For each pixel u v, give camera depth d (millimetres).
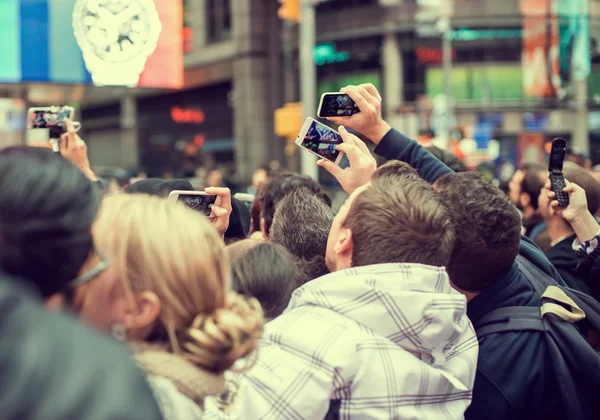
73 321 744
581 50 25047
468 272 2064
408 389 1629
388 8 25328
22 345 681
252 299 1448
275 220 2482
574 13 25016
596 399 1986
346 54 26016
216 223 2283
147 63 4586
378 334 1658
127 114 34812
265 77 27516
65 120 3230
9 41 4898
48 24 4930
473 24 25328
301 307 1721
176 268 1300
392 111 25391
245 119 27625
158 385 1244
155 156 33562
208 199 2291
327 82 26219
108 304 1274
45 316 724
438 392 1714
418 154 2449
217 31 29156
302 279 2258
